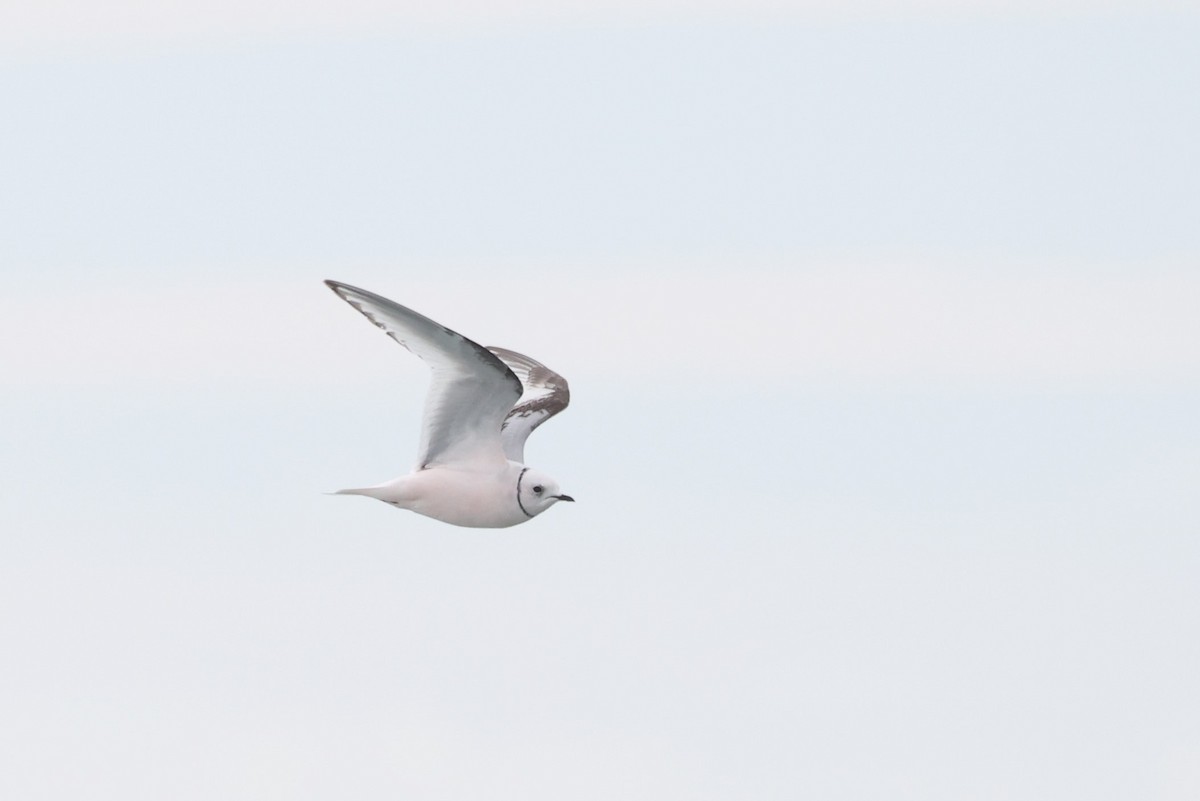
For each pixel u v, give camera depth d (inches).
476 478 749.3
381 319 706.8
